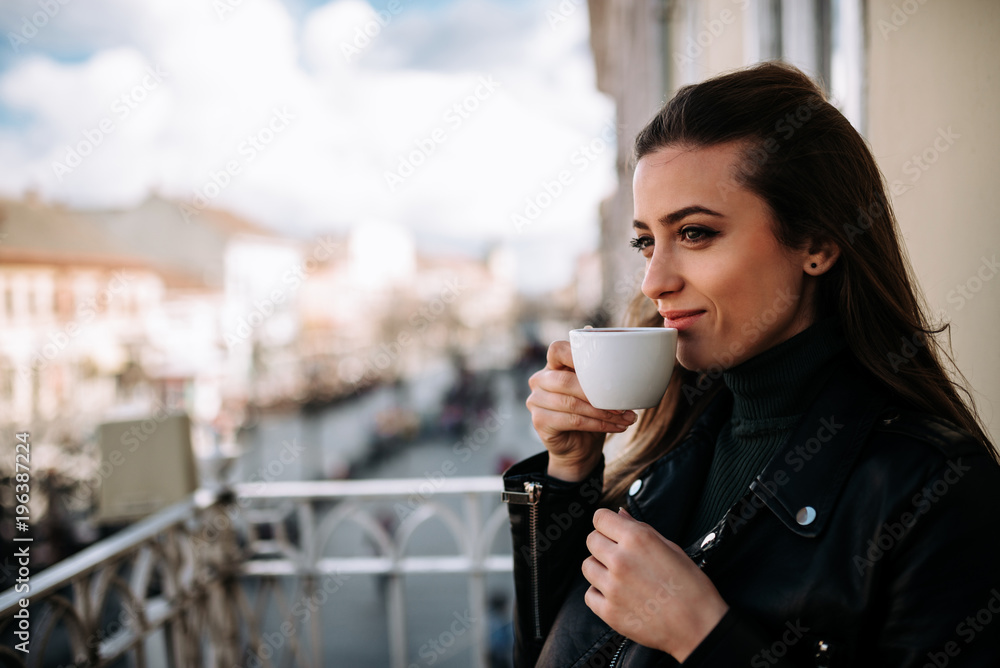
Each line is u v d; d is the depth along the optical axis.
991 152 1.00
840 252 0.75
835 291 0.77
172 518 2.11
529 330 44.38
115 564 1.79
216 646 2.37
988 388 1.05
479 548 2.56
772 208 0.72
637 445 1.06
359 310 36.81
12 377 13.15
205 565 2.35
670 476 0.91
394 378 38.47
